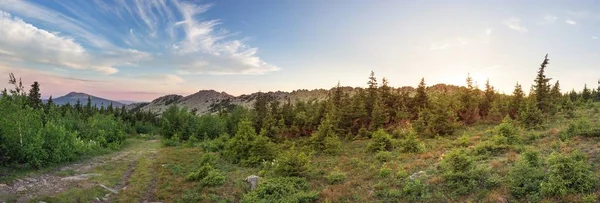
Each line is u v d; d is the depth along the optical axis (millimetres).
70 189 17531
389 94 54312
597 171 15867
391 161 25500
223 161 32406
